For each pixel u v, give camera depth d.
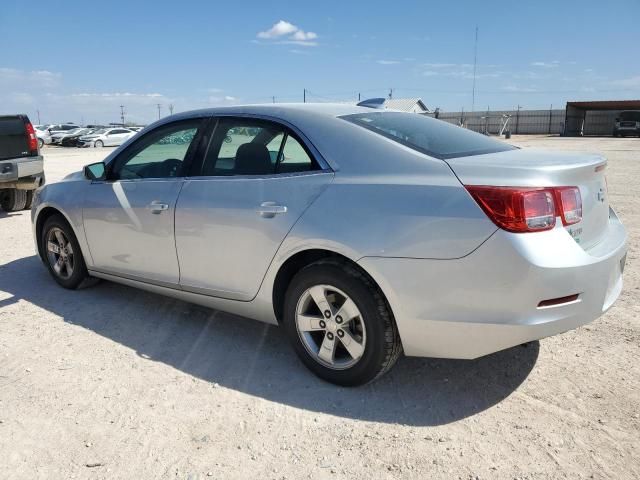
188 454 2.65
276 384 3.31
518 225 2.64
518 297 2.66
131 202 4.07
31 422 2.92
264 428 2.86
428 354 2.99
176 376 3.41
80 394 3.19
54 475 2.51
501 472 2.50
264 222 3.31
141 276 4.17
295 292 3.27
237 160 3.60
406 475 2.49
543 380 3.30
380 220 2.91
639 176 13.82
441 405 3.06
